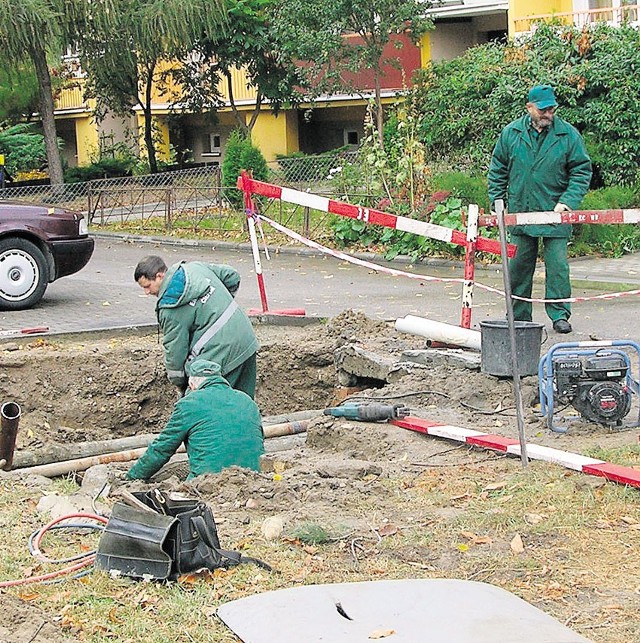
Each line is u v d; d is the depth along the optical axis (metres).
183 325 7.74
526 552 5.20
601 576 4.89
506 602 4.55
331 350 10.60
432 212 17.81
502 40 28.00
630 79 19.83
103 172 34.84
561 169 10.51
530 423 7.53
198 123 39.22
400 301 13.85
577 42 20.81
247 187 11.64
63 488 6.75
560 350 7.82
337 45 26.09
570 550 5.20
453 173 19.64
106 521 5.66
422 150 19.17
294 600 4.57
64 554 5.24
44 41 27.86
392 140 20.97
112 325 12.20
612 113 19.80
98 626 4.38
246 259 18.86
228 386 6.96
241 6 31.28
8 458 7.42
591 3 27.02
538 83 20.44
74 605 4.59
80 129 41.34
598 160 19.83
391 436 7.47
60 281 16.27
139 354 10.54
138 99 35.62
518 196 10.66
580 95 20.16
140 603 4.62
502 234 6.43
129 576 4.91
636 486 5.95
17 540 5.47
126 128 38.28
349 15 25.89
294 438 8.48
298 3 26.36
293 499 6.09
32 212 13.44
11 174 34.16
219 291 7.89
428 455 7.03
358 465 6.71
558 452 6.56
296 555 5.23
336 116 35.94
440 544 5.34
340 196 19.31
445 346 9.59
